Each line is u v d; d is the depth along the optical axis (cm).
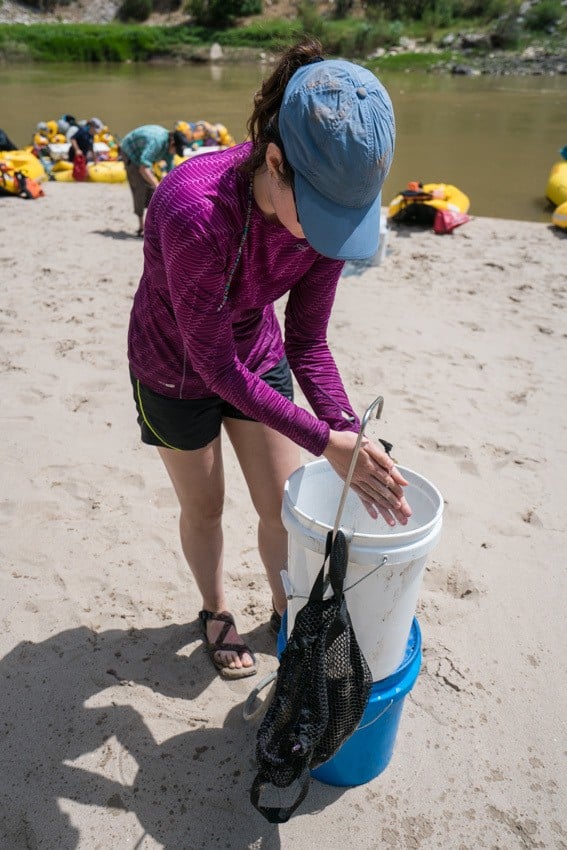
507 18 3603
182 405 227
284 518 197
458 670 274
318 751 189
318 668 179
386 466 190
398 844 214
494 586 316
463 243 831
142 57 4072
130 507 358
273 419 193
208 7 4456
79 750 238
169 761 235
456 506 369
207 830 216
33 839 212
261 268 201
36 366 503
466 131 1748
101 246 798
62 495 365
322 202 165
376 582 187
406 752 242
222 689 262
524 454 416
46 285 668
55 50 3997
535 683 270
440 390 487
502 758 242
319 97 156
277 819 196
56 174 1187
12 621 288
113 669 268
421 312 626
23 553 324
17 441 410
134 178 814
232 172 182
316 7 4241
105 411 448
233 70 3528
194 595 305
